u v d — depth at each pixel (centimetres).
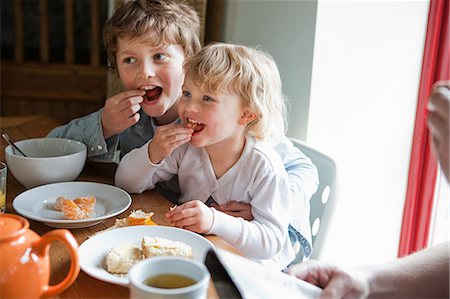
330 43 168
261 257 114
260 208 120
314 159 148
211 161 127
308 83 169
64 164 127
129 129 154
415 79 188
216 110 117
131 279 70
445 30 180
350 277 92
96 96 306
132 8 142
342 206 185
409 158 194
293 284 84
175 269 74
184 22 144
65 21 308
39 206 115
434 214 194
